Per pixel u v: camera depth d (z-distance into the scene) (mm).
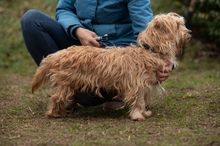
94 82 3969
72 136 3447
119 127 3701
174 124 3787
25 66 7914
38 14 4344
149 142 3252
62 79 3992
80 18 4465
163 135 3443
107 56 3971
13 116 4215
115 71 3928
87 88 4031
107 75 3932
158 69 3977
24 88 5859
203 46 8164
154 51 4008
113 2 4230
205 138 3346
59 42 4473
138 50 4012
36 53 4422
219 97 4766
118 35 4383
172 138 3363
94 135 3461
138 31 4207
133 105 4016
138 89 3936
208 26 7926
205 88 5383
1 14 9430
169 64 4035
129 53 3990
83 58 3949
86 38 4234
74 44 4488
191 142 3254
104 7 4262
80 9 4395
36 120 4035
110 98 4234
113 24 4359
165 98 4914
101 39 4219
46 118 4125
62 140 3340
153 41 3992
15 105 4734
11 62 8117
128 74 3938
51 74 4035
